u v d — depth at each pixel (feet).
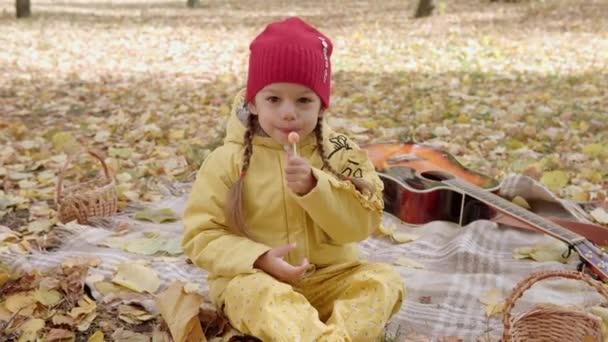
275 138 8.51
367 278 8.46
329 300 8.82
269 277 8.08
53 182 15.65
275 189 8.67
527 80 27.76
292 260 8.70
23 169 16.69
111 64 33.83
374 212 8.66
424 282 10.78
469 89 25.82
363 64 32.91
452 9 55.72
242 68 32.89
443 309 9.97
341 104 23.71
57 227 12.44
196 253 8.68
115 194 13.69
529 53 34.94
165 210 13.58
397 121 21.63
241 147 8.91
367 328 8.14
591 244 11.32
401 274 11.12
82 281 10.19
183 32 48.57
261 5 71.87
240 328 8.20
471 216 13.47
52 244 12.00
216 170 8.85
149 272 10.45
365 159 9.19
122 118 21.35
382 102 23.98
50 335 8.92
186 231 8.82
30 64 32.99
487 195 13.21
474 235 12.52
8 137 19.57
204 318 9.24
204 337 8.75
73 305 9.73
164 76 30.53
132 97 25.63
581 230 12.42
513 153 17.65
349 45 39.63
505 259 11.90
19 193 14.97
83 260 10.95
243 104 9.25
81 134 20.21
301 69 8.12
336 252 9.02
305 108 8.36
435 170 14.73
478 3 59.11
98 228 12.64
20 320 9.28
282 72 8.12
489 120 21.31
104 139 19.42
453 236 12.91
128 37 45.34
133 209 14.05
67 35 45.52
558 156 17.35
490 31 43.34
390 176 14.02
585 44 37.24
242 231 8.53
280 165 8.79
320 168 8.89
